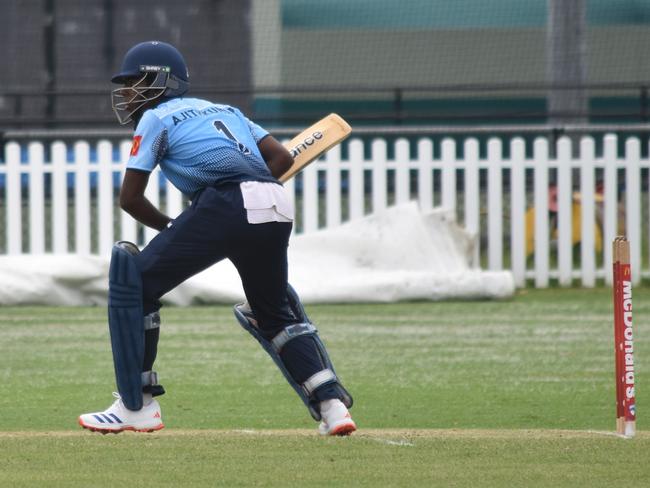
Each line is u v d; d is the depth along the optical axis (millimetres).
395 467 17453
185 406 25375
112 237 48469
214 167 19406
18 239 48312
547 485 16266
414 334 36656
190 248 19281
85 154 48406
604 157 49125
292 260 45406
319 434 20422
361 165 48375
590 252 49281
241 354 32719
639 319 39594
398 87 61062
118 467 17469
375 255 45781
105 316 40750
